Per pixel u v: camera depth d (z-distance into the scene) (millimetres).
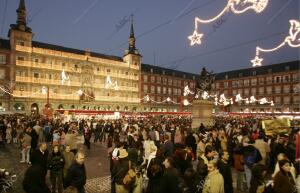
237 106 94875
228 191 7145
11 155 18250
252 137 13383
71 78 69062
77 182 7344
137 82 83625
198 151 11758
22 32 61062
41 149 9414
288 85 82438
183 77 98375
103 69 75688
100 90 74812
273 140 12766
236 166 10672
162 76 91625
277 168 7207
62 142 15125
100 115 44594
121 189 7215
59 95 66250
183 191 6695
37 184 6855
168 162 7027
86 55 72938
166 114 59469
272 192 5719
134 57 82875
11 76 59219
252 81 92250
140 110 83688
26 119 34688
